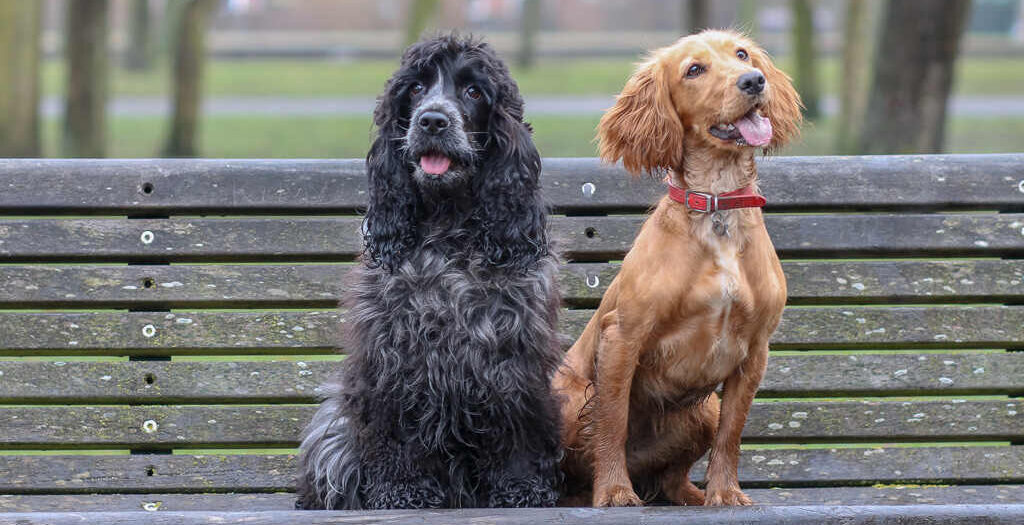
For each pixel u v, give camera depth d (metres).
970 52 34.34
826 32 40.62
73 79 14.98
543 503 3.85
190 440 4.15
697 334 3.78
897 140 11.06
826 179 4.26
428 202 3.94
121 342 4.13
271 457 4.18
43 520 3.11
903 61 10.95
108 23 15.16
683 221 3.75
